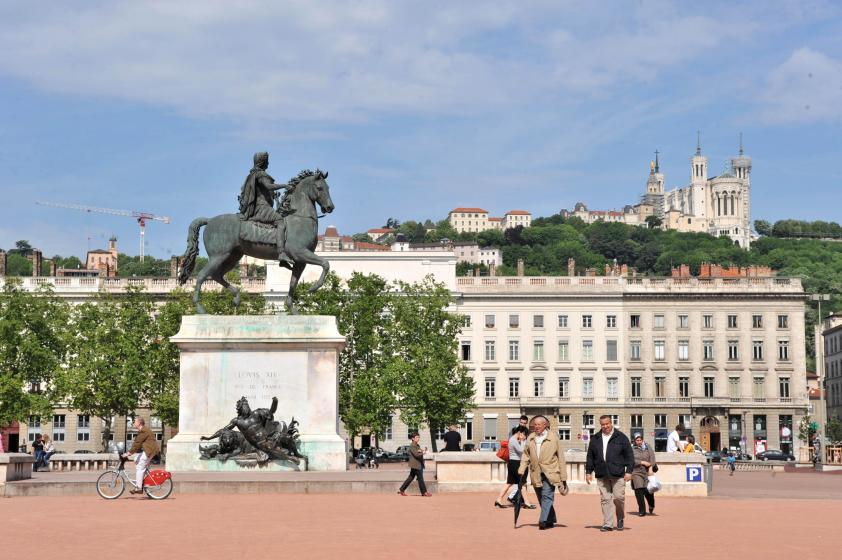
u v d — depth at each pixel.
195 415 31.38
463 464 30.22
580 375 120.81
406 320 81.00
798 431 120.81
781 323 122.19
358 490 28.64
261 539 18.84
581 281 121.94
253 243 32.34
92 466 47.03
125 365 74.75
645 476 25.00
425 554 17.14
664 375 121.44
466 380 81.19
